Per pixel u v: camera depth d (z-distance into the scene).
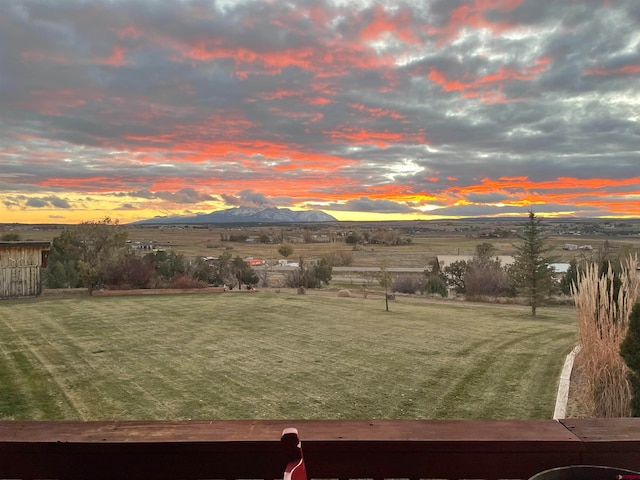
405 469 1.53
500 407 7.39
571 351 11.00
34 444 1.55
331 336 12.82
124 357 10.53
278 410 7.32
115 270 23.06
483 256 27.62
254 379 8.90
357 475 1.52
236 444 1.53
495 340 12.36
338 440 1.52
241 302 19.38
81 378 8.98
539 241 17.78
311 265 31.53
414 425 1.65
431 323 14.94
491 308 18.94
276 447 1.53
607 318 6.85
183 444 1.53
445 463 1.52
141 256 26.98
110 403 7.64
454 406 7.46
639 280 6.78
